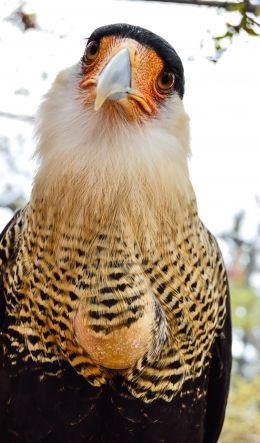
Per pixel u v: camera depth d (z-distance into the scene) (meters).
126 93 0.71
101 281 0.71
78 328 0.71
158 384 0.74
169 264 0.73
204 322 0.76
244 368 1.45
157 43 0.73
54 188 0.72
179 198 0.73
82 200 0.71
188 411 0.76
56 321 0.73
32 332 0.74
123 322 0.71
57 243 0.72
